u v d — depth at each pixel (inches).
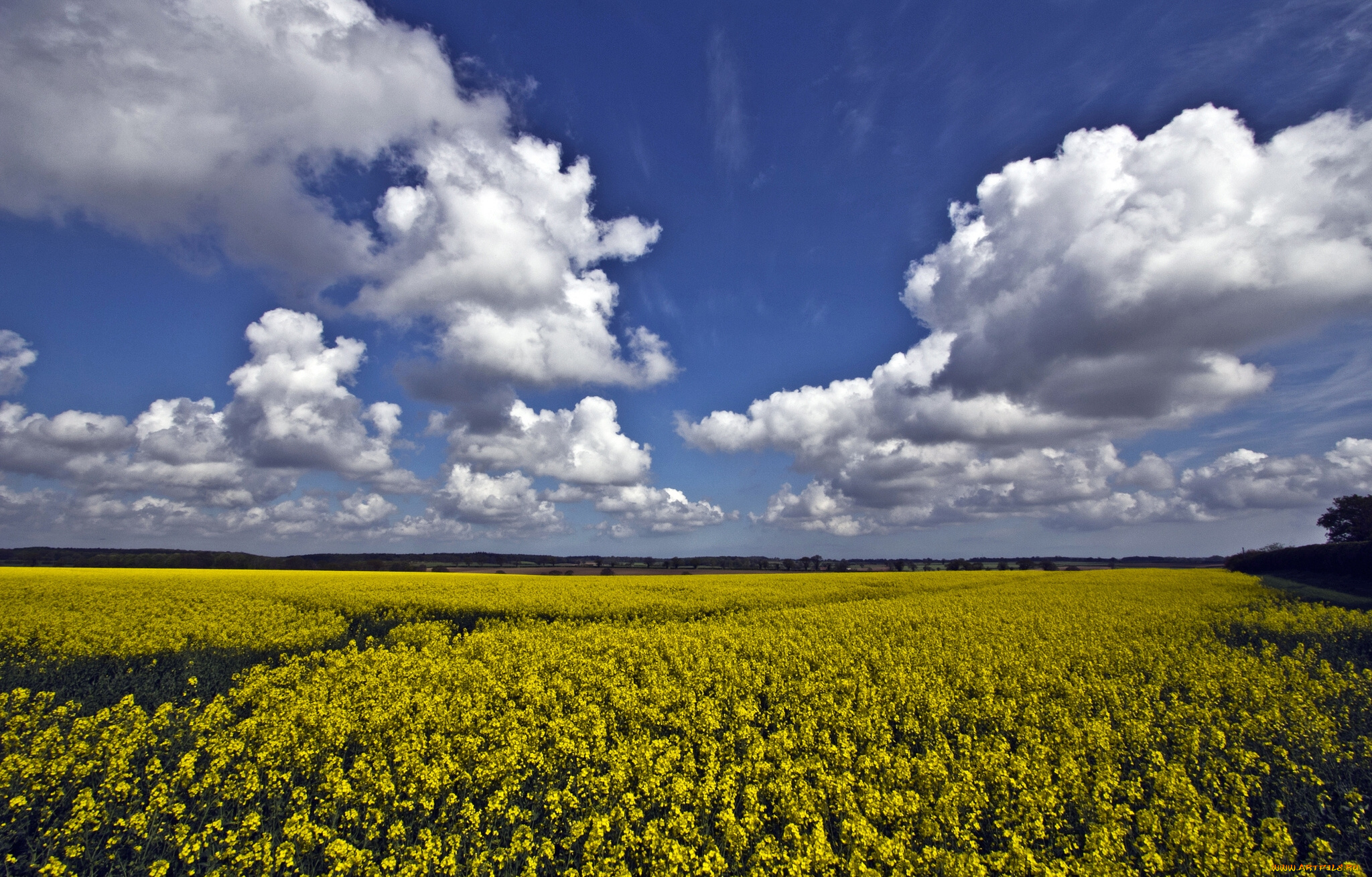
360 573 1831.9
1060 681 488.7
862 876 223.6
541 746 359.9
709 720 389.4
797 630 738.2
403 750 319.3
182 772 283.4
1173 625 764.6
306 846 239.0
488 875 233.6
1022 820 271.7
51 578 1395.2
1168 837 250.5
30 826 274.4
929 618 826.2
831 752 331.9
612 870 228.4
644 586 1371.8
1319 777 323.9
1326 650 685.3
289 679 511.2
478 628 892.0
